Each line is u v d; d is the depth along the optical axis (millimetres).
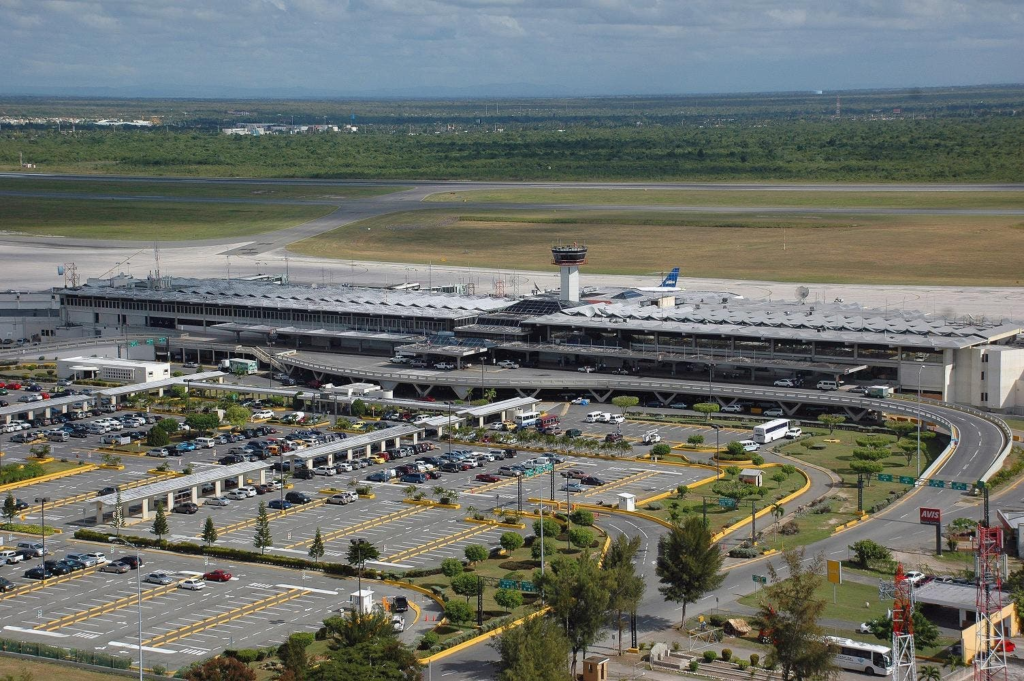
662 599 188625
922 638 168000
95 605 188750
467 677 158375
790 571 177875
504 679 149625
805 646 155875
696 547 179125
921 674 157625
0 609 187250
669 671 162625
